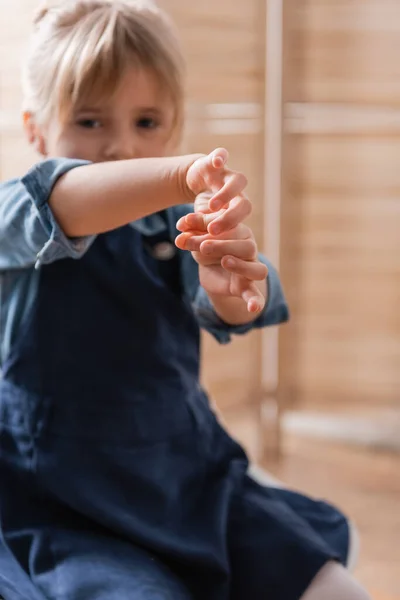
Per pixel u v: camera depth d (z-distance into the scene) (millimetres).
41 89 779
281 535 803
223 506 800
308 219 1570
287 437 1735
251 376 1604
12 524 747
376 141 1567
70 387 774
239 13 1427
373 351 1669
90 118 771
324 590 770
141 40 771
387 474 1599
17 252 723
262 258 827
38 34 808
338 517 903
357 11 1502
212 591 753
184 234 614
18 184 723
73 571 695
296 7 1450
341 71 1518
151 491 771
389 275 1637
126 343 796
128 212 646
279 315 817
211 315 811
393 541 1352
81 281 792
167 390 811
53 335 781
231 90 1445
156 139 802
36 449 754
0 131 1298
